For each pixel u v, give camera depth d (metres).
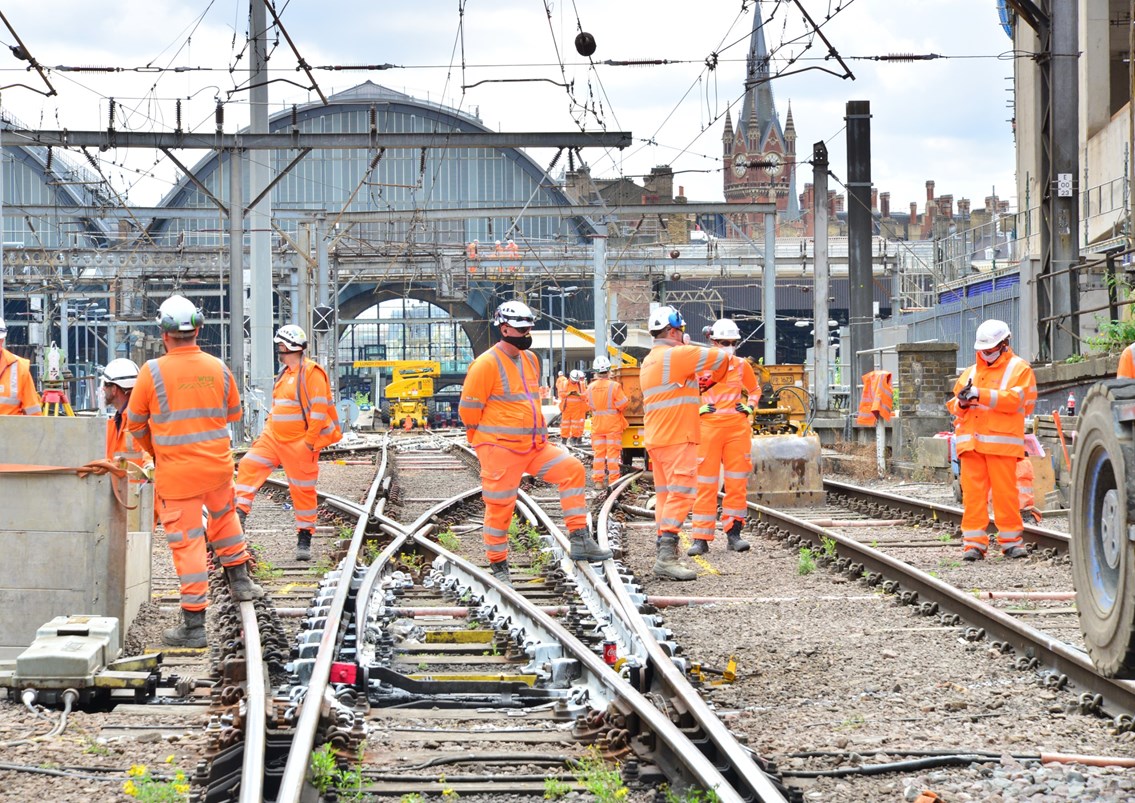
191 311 11.30
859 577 14.82
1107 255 27.47
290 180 113.56
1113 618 7.78
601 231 70.56
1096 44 48.75
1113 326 27.11
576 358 94.38
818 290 40.88
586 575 13.48
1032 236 52.50
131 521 13.45
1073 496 8.58
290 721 7.82
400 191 114.12
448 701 9.17
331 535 19.69
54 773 7.36
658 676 9.16
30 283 76.69
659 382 15.25
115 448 13.52
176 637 11.20
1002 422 16.19
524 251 85.88
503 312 13.88
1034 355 37.72
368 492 24.23
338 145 36.12
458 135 36.03
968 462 16.42
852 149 41.25
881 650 10.91
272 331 42.84
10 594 10.68
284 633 11.20
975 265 61.09
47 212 82.19
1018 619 12.00
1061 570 15.35
